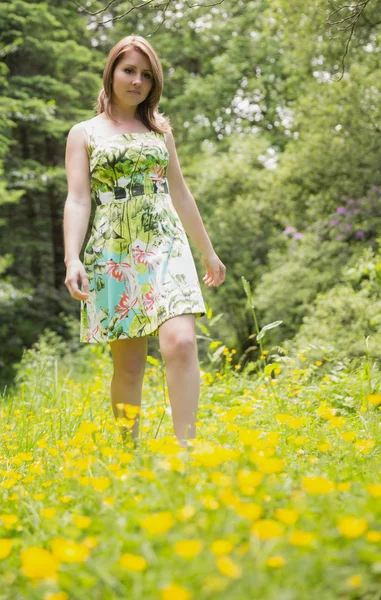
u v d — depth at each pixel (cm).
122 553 155
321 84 1035
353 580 133
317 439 306
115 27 1917
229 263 1444
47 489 237
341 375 462
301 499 174
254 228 1386
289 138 1775
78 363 1048
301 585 135
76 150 330
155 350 1348
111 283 316
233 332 1485
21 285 1758
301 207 1221
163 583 135
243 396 490
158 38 1942
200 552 143
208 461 197
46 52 1638
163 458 229
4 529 196
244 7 1881
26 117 1434
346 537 151
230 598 130
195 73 2180
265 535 143
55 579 143
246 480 177
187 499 176
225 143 1805
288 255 1180
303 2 898
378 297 739
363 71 974
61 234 1905
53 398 499
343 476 224
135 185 320
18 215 1903
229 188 1382
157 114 343
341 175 1089
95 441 297
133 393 336
